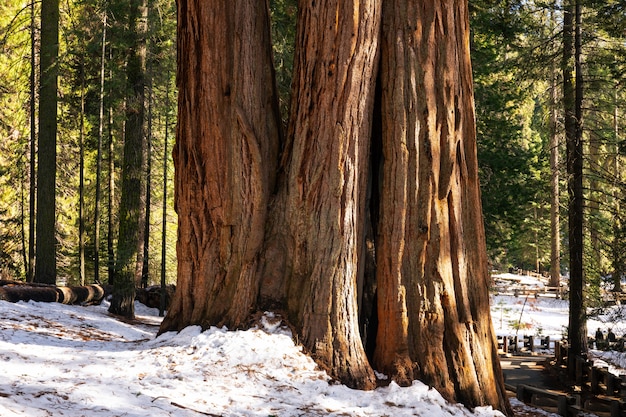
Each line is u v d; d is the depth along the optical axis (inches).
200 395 266.8
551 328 1111.6
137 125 667.4
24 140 986.7
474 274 356.2
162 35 735.1
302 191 340.5
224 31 354.3
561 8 714.2
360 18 335.6
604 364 689.0
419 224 339.0
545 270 2256.4
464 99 363.6
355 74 334.6
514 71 806.5
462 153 358.3
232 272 348.2
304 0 350.0
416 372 325.1
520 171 810.8
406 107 344.2
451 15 356.5
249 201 347.6
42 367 276.5
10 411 206.2
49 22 679.1
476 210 362.3
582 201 721.0
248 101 353.7
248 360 305.9
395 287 334.3
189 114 361.1
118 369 286.7
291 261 342.0
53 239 678.5
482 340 348.8
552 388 603.8
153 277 1231.5
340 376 314.3
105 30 693.9
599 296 771.4
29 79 957.2
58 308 550.3
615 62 714.8
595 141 727.1
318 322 325.1
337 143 333.4
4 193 997.8
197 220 359.3
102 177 1117.7
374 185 361.7
